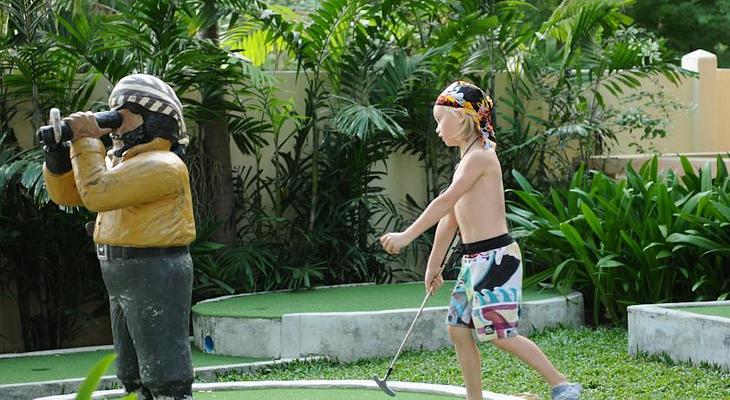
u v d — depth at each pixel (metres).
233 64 10.92
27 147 11.03
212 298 11.09
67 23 10.34
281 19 11.59
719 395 7.15
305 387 7.65
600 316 10.46
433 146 12.43
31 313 11.15
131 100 5.51
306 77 12.30
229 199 11.60
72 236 10.80
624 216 10.00
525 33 12.74
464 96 6.18
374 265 12.26
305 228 11.95
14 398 8.06
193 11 11.30
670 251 9.73
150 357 5.57
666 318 8.28
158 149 5.58
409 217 12.76
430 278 6.46
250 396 7.38
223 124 11.51
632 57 12.20
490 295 6.10
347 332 9.05
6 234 10.34
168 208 5.54
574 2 12.50
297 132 12.16
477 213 6.14
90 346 10.91
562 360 8.49
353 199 11.82
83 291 11.13
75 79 11.43
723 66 22.30
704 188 10.45
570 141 13.01
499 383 7.82
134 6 10.56
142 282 5.53
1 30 11.12
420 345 9.21
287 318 9.10
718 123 16.45
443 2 12.08
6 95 10.76
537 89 12.57
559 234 10.12
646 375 7.82
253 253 11.23
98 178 5.35
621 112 12.95
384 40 12.21
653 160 10.77
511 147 12.30
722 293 9.87
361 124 10.84
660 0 21.56
